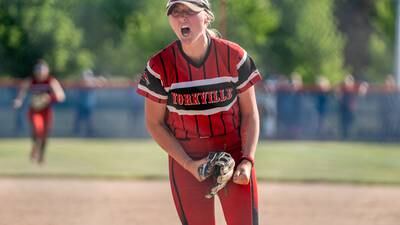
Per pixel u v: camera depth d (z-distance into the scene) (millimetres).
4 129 57344
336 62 89062
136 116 58281
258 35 72000
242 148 13430
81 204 27469
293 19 85938
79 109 58156
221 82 13062
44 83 41188
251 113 13438
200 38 12789
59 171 37688
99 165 40656
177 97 13164
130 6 75312
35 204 27359
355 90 59844
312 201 29141
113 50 76812
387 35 109062
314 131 59625
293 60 85750
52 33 68562
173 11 12648
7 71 68062
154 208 26703
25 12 67188
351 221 24828
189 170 13180
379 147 55469
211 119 13266
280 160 44625
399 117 59969
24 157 44375
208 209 13500
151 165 40844
